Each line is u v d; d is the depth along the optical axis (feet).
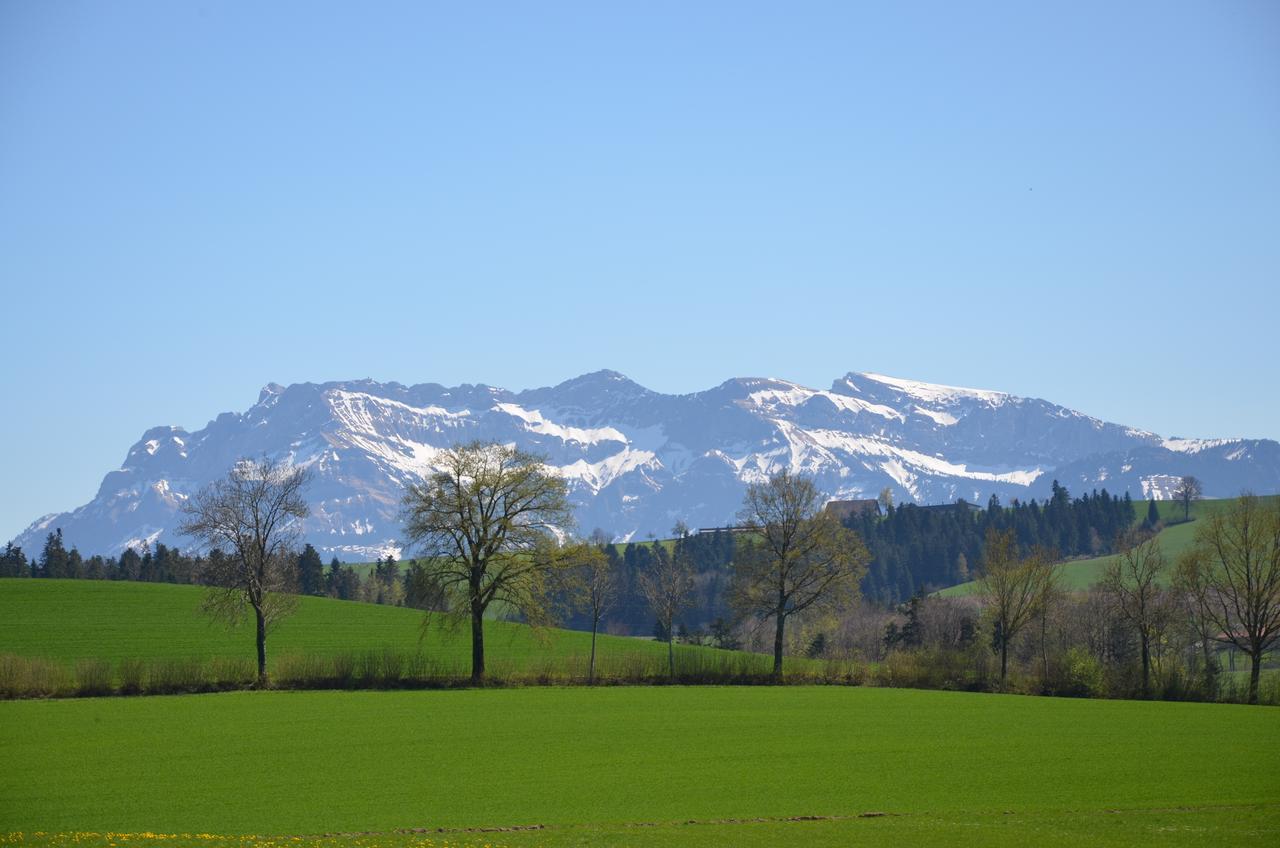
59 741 406.62
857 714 502.79
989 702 562.66
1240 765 376.07
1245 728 465.88
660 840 268.62
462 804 310.86
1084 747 411.75
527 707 511.81
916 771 362.94
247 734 424.46
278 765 363.97
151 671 568.41
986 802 318.45
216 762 368.27
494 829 281.74
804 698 568.41
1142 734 446.19
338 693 558.15
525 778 347.15
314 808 305.12
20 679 536.83
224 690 563.48
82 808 303.68
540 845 262.67
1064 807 311.88
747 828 282.56
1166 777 355.15
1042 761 382.01
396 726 447.42
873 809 308.81
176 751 387.75
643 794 325.21
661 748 402.11
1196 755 395.14
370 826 285.23
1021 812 304.71
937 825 285.84
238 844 260.62
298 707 502.79
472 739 417.69
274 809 303.68
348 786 333.42
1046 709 531.91
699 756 387.14
